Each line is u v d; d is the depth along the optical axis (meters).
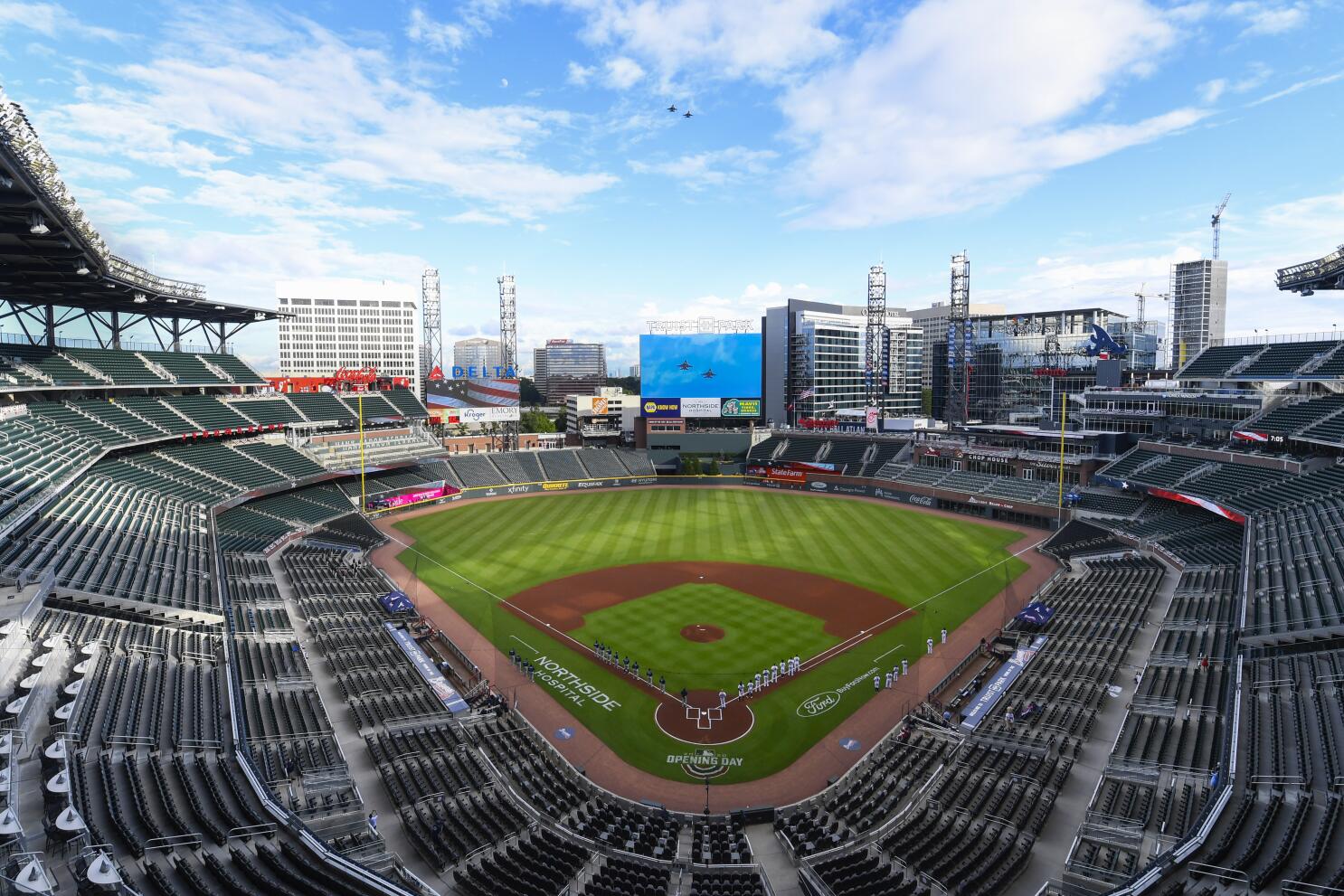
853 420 113.19
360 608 49.56
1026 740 32.53
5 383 54.91
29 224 34.69
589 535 75.31
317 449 87.75
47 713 24.62
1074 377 113.81
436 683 39.25
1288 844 21.09
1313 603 36.78
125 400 70.25
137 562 42.34
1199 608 43.84
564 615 50.81
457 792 28.86
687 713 37.06
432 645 45.34
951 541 72.06
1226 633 39.00
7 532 34.75
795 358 139.00
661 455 117.69
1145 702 33.75
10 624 29.08
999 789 28.62
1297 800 23.69
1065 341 119.56
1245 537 50.25
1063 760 30.42
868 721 36.28
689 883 24.19
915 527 78.69
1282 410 64.19
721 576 59.94
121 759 24.02
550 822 27.69
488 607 52.38
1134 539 62.91
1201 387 80.75
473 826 26.58
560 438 130.88
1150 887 20.19
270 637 41.16
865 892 22.78
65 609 34.25
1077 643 42.38
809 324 133.88
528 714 36.84
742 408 117.56
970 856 24.61
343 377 106.44
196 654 34.56
